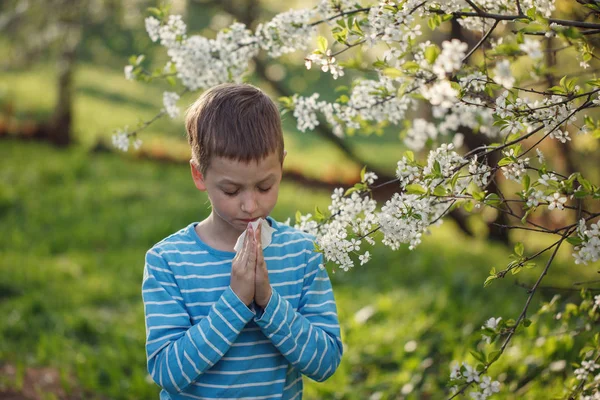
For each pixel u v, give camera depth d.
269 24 2.24
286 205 10.57
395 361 3.93
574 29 1.46
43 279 6.40
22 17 9.95
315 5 2.23
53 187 11.02
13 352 4.43
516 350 3.62
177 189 11.54
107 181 11.73
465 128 6.57
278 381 1.75
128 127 2.38
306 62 1.91
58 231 8.58
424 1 1.79
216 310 1.63
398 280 6.39
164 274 1.74
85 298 5.96
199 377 1.72
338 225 1.89
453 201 1.89
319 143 20.86
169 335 1.69
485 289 5.69
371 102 2.14
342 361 3.88
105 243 8.28
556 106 1.81
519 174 1.82
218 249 1.77
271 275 1.79
